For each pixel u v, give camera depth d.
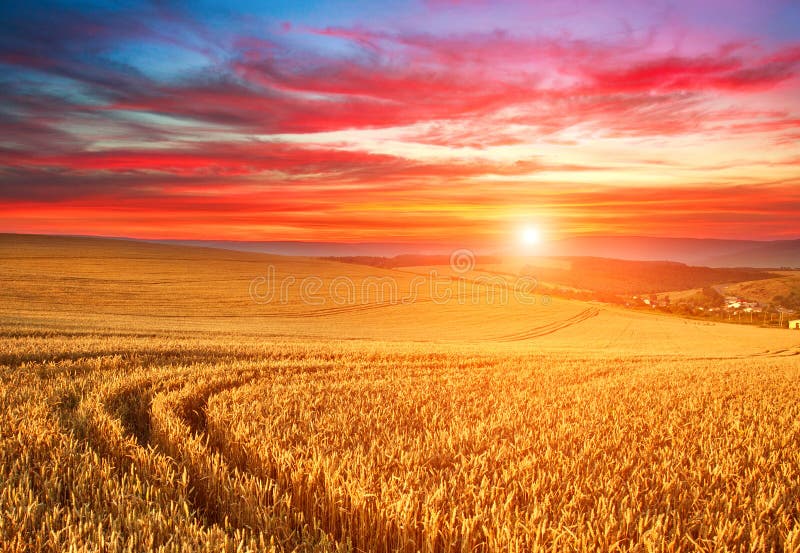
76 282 54.66
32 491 4.28
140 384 10.02
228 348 18.56
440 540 3.99
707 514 4.32
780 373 17.38
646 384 13.20
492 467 5.26
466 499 4.43
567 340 50.28
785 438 7.17
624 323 67.38
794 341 54.97
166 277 63.94
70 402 8.27
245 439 6.07
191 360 15.28
